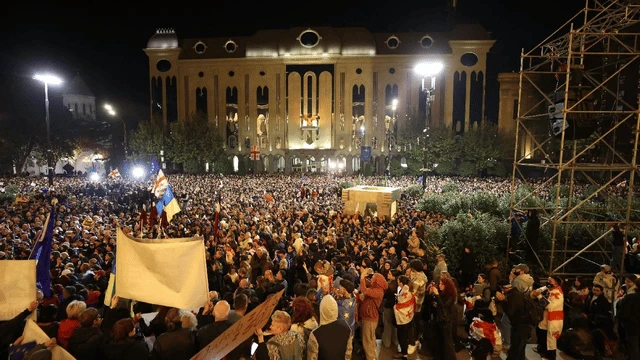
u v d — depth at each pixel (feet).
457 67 205.36
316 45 210.18
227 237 46.29
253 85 217.56
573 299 26.20
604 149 58.23
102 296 29.63
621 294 27.48
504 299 24.23
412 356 25.72
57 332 17.71
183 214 66.49
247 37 223.30
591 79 42.01
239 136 220.23
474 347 25.40
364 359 24.86
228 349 13.62
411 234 46.14
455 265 42.11
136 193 91.09
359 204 73.51
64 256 34.40
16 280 16.53
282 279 30.07
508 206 61.00
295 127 216.13
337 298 23.36
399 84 209.87
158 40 219.00
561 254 44.86
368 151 172.14
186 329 16.37
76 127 218.59
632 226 46.16
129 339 15.49
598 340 26.16
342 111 214.90
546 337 25.35
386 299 26.91
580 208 48.55
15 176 171.94
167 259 17.57
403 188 110.52
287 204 79.77
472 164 181.98
